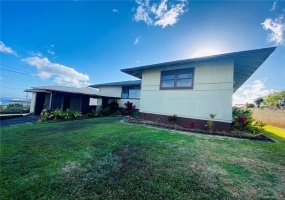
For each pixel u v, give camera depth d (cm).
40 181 235
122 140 454
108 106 1492
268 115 1198
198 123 686
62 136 531
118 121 904
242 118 612
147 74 924
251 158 326
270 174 256
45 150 383
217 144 427
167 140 457
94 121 922
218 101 640
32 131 638
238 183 226
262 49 534
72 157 332
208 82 672
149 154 341
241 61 668
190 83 731
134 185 220
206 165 287
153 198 191
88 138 491
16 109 1823
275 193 202
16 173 262
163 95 830
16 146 420
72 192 207
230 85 617
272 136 620
